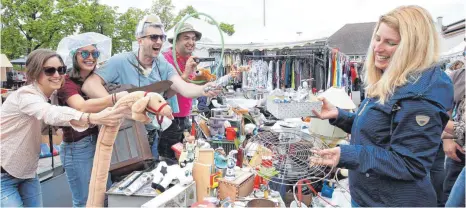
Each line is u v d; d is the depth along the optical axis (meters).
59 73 1.79
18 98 1.70
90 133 2.07
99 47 2.43
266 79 7.99
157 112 1.47
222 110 3.45
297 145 1.83
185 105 2.90
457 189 1.41
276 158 1.86
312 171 1.82
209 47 6.75
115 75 2.24
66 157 2.09
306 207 2.01
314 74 7.96
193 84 2.33
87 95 2.08
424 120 1.18
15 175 1.79
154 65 2.38
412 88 1.21
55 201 2.91
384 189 1.34
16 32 14.00
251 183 2.05
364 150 1.26
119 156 2.07
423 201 1.30
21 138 1.75
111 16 12.86
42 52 1.76
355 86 7.41
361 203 1.45
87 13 13.23
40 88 1.78
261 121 3.86
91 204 1.68
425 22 1.24
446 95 1.23
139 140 2.12
